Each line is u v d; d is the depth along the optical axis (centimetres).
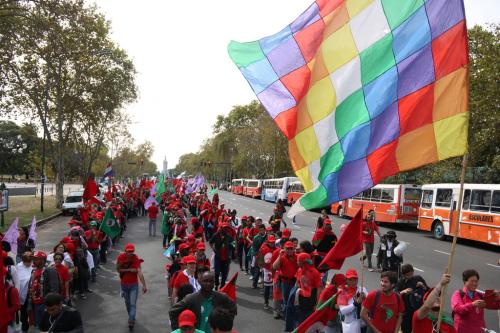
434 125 497
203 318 517
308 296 707
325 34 577
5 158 9056
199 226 1359
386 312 553
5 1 2153
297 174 585
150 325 875
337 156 553
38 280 780
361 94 547
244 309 977
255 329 839
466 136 475
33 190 5462
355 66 555
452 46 498
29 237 1134
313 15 606
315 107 576
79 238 1106
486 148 2766
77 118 4072
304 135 583
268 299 995
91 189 1845
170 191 4131
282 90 610
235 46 631
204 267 755
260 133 7081
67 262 963
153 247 1838
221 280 1160
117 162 7194
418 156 500
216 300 525
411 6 530
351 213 3344
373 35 549
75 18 2480
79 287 1080
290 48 613
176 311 519
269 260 977
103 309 985
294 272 842
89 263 1124
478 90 2539
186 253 930
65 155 5056
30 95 3306
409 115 513
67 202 3362
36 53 3061
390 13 542
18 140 9081
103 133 5012
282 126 600
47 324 541
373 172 523
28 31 2445
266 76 615
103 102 3856
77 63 3488
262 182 6075
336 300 605
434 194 2488
